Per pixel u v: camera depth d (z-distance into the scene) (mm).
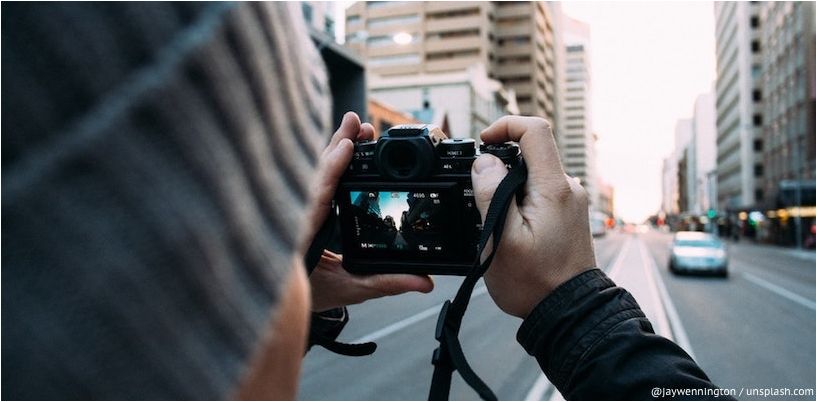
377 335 7906
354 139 1034
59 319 265
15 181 269
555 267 778
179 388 298
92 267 273
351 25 76000
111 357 275
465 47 75000
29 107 276
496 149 887
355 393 4953
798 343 7406
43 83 280
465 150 925
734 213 68438
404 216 956
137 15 300
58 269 268
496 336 7773
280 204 364
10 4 280
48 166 271
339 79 20859
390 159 930
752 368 6082
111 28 295
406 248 965
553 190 804
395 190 936
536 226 779
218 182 315
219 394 314
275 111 366
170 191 295
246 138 334
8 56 278
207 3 327
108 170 279
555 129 104812
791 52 45125
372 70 76812
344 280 974
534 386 5258
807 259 29953
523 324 770
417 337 7695
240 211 329
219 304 316
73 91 285
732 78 71875
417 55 75938
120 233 279
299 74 407
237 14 334
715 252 18688
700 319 9516
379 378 5430
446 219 942
